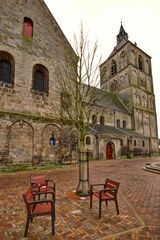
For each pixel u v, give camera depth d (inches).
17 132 475.2
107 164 654.5
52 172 447.8
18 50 519.8
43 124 528.7
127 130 1173.1
